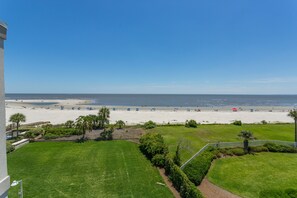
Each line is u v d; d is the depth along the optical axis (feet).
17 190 65.98
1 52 26.12
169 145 107.76
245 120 217.97
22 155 98.27
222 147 108.47
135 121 202.08
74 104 419.95
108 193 65.41
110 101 561.43
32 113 246.68
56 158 94.94
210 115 249.96
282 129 151.64
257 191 69.62
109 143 120.16
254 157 101.60
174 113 263.29
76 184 70.79
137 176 77.66
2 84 26.30
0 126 25.94
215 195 66.95
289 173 83.56
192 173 74.90
